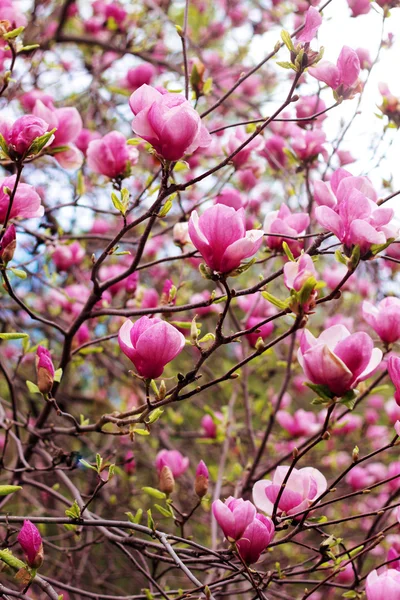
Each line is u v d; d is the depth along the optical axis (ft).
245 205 6.51
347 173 4.81
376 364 4.51
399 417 7.98
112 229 9.46
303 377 9.05
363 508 8.45
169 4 9.74
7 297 8.79
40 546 4.69
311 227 6.63
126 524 4.93
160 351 4.50
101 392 8.82
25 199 4.93
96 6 9.39
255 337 6.45
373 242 4.36
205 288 10.00
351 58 4.92
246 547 4.57
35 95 6.75
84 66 9.53
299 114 6.22
